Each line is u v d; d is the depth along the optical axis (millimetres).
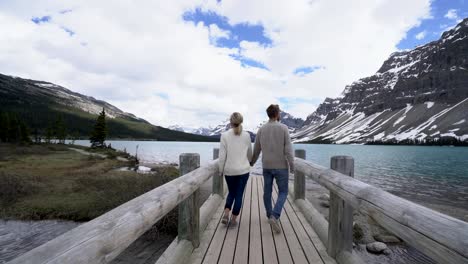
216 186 6141
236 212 4297
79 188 14570
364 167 38844
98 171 22406
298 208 5387
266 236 3906
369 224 10242
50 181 16812
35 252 886
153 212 1793
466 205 15969
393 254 8141
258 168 33375
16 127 61719
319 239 3723
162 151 74938
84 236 1090
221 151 4273
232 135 4316
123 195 11062
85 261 998
